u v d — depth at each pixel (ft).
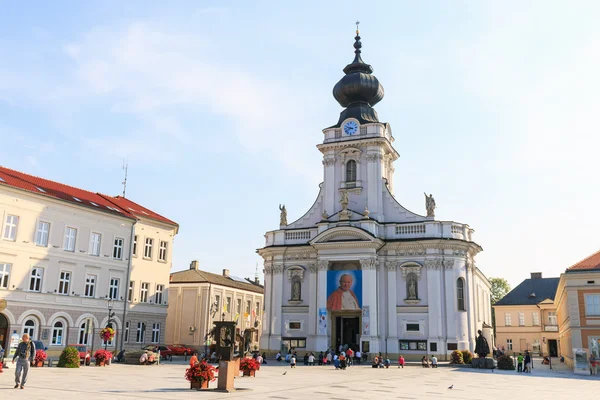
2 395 58.18
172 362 145.28
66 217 150.30
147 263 174.91
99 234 159.63
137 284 169.99
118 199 187.42
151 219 177.68
